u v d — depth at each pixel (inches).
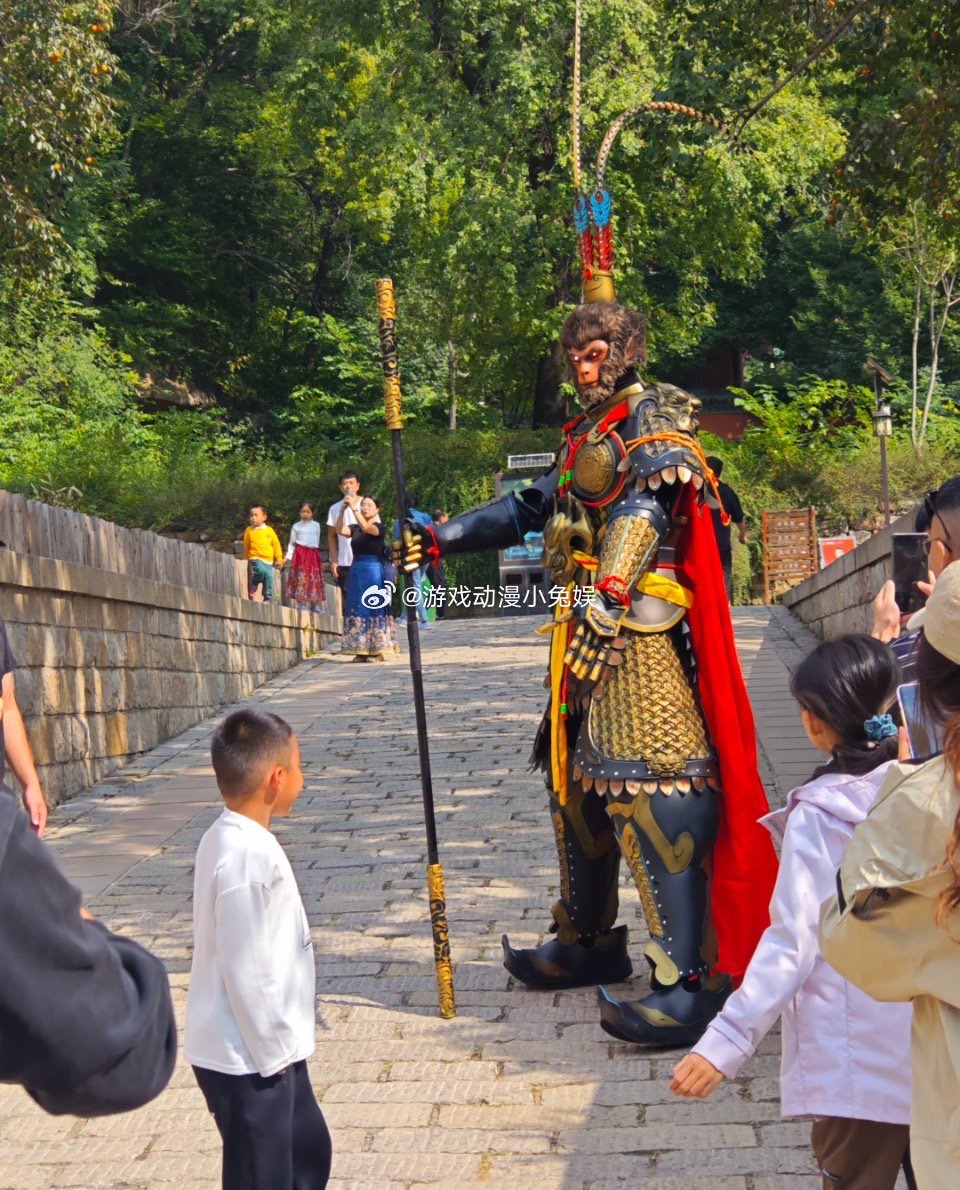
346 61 994.7
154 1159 153.4
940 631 79.0
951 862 77.0
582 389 181.0
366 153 986.1
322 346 1536.7
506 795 323.9
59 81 496.1
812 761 329.4
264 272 1562.5
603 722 176.1
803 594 645.9
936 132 449.7
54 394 1208.2
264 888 118.3
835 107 975.0
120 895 258.5
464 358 1205.1
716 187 935.0
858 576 486.0
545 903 240.2
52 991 49.3
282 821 309.7
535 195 967.6
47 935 49.2
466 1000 196.2
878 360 1311.5
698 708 175.6
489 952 216.8
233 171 1491.1
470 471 1064.8
